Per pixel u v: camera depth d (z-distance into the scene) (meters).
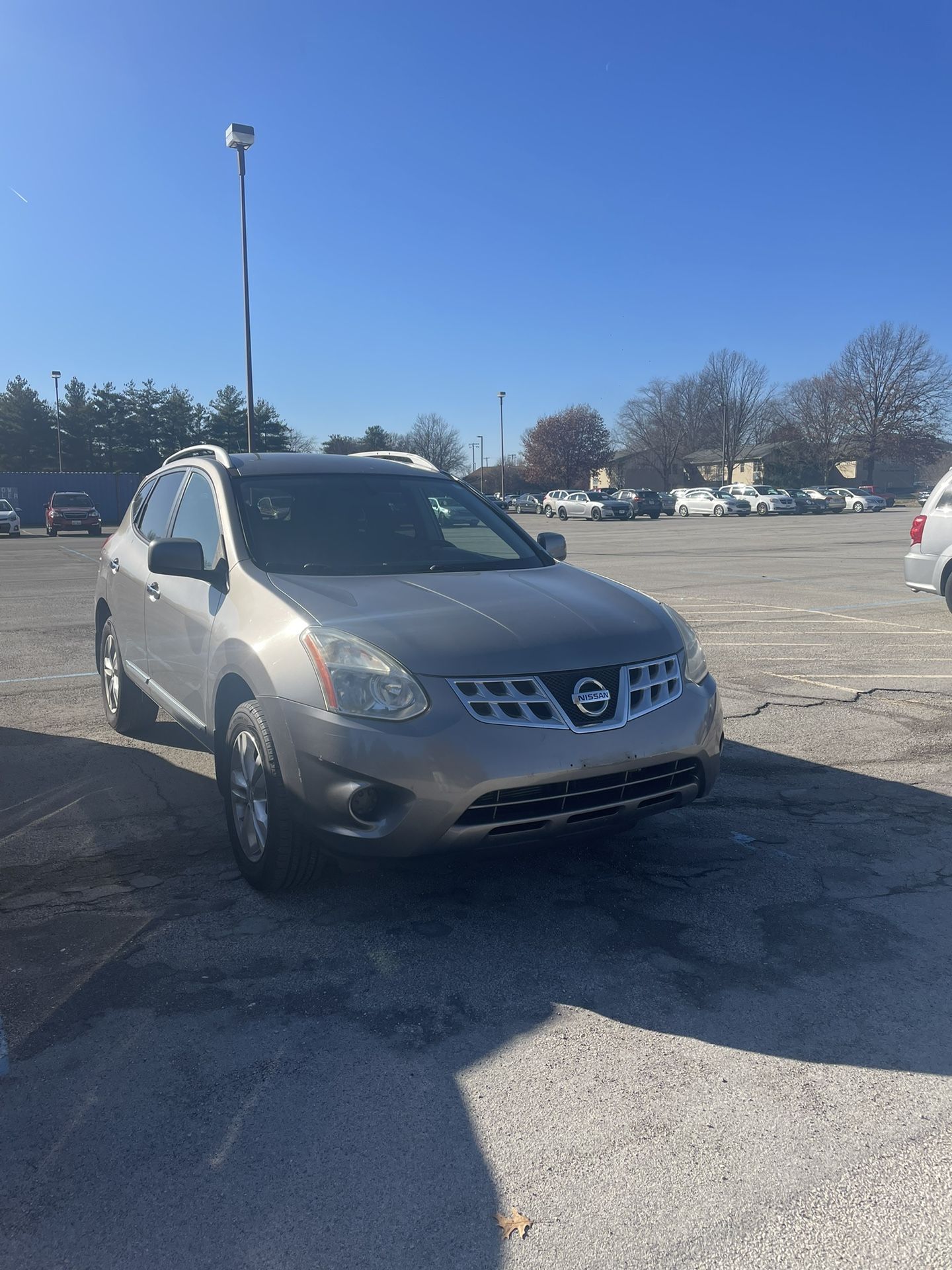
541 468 104.31
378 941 3.44
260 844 3.73
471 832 3.22
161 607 4.94
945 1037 2.85
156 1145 2.38
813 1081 2.64
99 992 3.09
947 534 10.94
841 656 8.94
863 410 87.06
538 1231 2.11
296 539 4.44
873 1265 2.01
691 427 100.06
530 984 3.15
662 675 3.64
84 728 6.48
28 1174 2.28
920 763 5.61
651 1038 2.85
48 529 41.66
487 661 3.36
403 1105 2.54
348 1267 2.02
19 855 4.25
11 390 82.25
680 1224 2.12
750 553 23.31
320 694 3.36
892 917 3.63
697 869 4.08
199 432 81.69
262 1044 2.81
